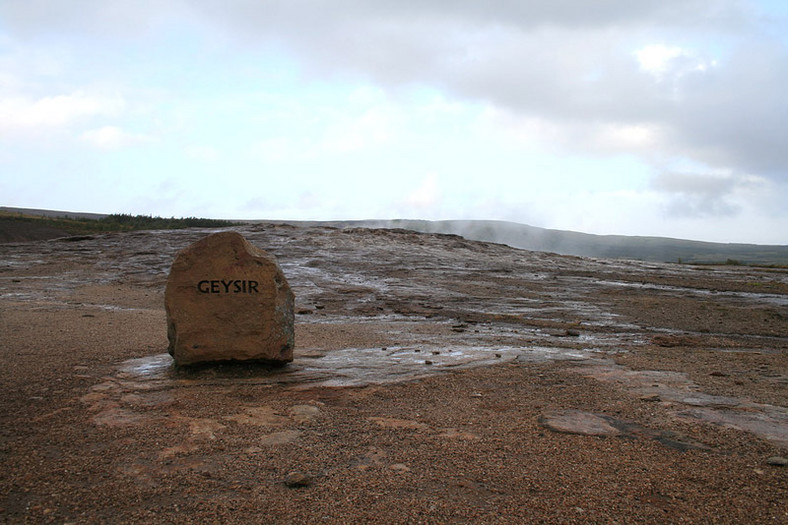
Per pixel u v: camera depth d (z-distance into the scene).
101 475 4.51
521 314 14.91
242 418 5.95
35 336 9.96
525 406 6.46
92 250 25.41
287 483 4.35
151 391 6.95
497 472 4.62
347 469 4.66
